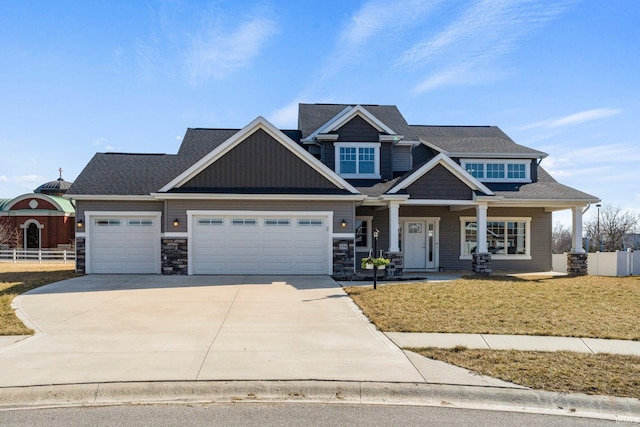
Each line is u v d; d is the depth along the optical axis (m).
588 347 7.79
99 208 18.05
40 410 5.39
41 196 35.19
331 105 24.03
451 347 7.69
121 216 18.08
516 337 8.36
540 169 23.33
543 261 21.75
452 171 18.34
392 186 18.52
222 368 6.56
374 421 5.15
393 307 10.92
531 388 5.98
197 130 23.11
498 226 21.69
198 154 21.23
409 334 8.54
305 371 6.47
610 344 7.96
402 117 23.44
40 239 35.06
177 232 17.33
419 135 24.08
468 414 5.41
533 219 21.81
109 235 18.09
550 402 5.76
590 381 6.22
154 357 7.05
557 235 57.84
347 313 10.47
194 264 17.39
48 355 7.13
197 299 12.19
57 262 29.25
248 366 6.66
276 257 17.56
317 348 7.61
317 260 17.66
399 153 21.83
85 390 5.81
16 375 6.21
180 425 4.99
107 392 5.82
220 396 5.86
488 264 18.75
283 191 17.62
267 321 9.63
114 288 14.12
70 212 36.00
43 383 5.91
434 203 18.19
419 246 21.28
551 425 5.15
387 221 21.00
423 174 18.20
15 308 10.88
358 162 20.30
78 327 9.02
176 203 17.31
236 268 17.47
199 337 8.29
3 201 38.59
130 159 20.58
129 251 18.09
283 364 6.77
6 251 29.70
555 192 19.88
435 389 5.97
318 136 19.88
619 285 15.16
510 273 20.56
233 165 17.69
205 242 17.44
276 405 5.58
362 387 5.99
